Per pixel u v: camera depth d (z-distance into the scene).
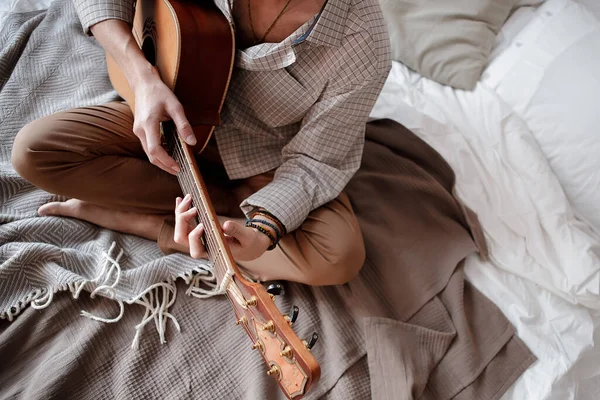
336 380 1.04
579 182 1.33
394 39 1.56
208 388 1.02
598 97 1.33
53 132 1.04
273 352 0.70
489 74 1.51
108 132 1.09
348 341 1.10
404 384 1.02
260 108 1.06
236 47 1.03
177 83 0.95
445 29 1.52
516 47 1.51
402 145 1.38
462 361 1.09
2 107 1.31
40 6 1.57
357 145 1.14
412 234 1.28
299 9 0.97
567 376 1.09
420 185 1.32
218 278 0.83
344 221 1.11
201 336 1.08
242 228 0.90
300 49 0.97
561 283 1.18
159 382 1.02
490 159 1.33
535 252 1.22
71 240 1.16
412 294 1.20
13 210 1.18
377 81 1.01
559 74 1.40
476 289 1.20
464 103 1.46
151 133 0.90
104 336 1.04
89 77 1.38
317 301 1.15
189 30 0.92
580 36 1.44
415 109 1.41
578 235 1.22
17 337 1.01
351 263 1.10
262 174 1.17
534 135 1.40
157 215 1.20
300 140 1.07
